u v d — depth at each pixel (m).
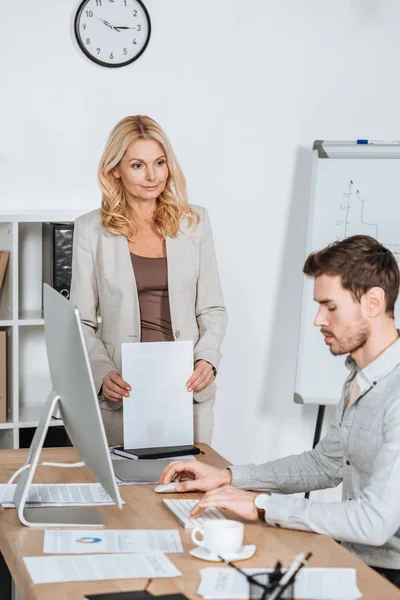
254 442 4.10
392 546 1.87
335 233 3.77
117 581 1.55
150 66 3.79
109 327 2.71
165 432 2.50
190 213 2.75
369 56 4.04
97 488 2.17
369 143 3.76
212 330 2.75
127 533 1.82
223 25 3.85
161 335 2.72
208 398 2.73
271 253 4.02
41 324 3.54
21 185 3.72
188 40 3.82
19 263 3.76
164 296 2.72
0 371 3.48
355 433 1.93
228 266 3.99
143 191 2.63
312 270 1.88
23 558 1.66
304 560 1.40
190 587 1.53
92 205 3.81
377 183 3.77
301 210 4.03
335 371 3.75
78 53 3.71
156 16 3.78
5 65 3.64
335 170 3.77
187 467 2.13
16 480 2.23
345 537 1.79
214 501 1.87
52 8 3.66
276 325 4.06
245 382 4.06
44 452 2.52
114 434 2.65
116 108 3.78
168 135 3.86
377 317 1.87
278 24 3.91
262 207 3.99
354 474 1.97
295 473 2.12
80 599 1.47
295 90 3.97
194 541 1.71
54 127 3.73
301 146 4.00
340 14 3.98
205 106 3.88
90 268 2.72
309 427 4.14
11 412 3.56
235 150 3.94
